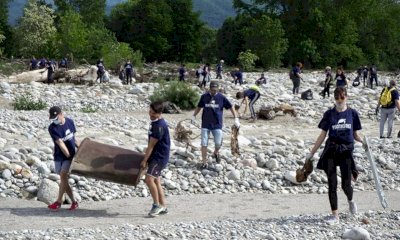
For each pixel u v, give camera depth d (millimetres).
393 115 16766
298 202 10328
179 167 11969
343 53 70812
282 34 64375
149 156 8875
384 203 8508
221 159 12430
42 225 8141
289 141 16281
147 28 78625
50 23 63719
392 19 76000
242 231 7742
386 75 54656
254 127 19984
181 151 12523
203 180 11438
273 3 73125
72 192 9438
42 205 9711
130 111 24000
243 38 69125
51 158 12156
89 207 9617
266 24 64000
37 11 64500
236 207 9883
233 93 30453
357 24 75812
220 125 12078
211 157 12516
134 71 37812
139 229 7691
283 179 11711
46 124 17891
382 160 12797
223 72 48250
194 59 83062
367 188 11500
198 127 18734
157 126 8727
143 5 78500
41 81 34125
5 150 12508
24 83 32406
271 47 63844
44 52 62062
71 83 33719
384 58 78188
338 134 8008
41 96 26953
